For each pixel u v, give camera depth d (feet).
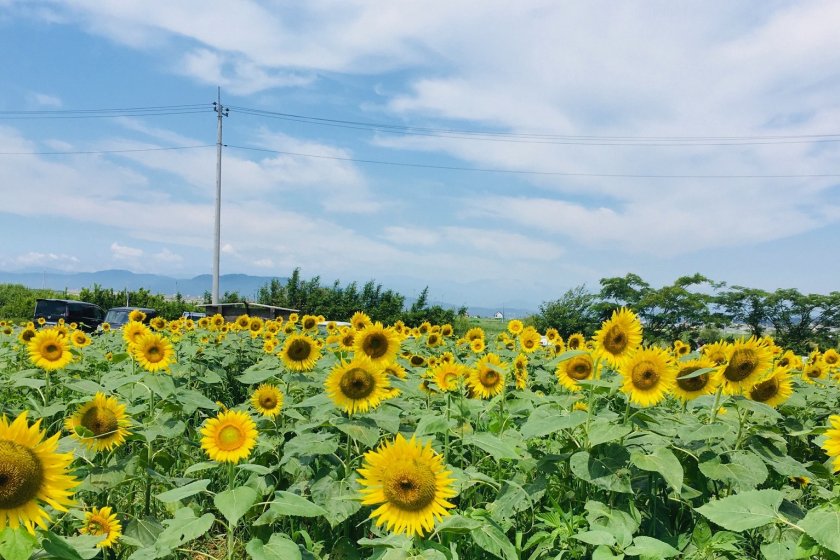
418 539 10.56
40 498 8.40
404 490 10.52
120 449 22.31
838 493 15.81
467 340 44.14
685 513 15.99
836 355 40.86
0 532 8.14
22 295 152.76
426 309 125.90
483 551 13.65
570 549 13.33
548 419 15.12
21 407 22.22
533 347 38.01
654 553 10.34
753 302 120.47
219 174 153.28
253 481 15.06
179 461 20.90
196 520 11.48
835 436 11.43
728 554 12.61
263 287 140.87
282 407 21.49
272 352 39.73
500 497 15.17
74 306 109.60
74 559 8.92
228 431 14.10
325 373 26.48
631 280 124.26
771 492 11.69
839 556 9.95
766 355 16.21
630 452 14.88
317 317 46.60
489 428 19.16
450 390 20.06
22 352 35.17
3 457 8.09
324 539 16.16
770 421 17.38
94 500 16.93
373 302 137.90
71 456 8.71
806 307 118.32
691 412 20.21
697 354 19.25
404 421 20.01
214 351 36.65
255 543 10.54
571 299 125.18
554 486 16.34
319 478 15.66
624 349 17.04
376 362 20.20
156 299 148.46
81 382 20.83
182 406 21.01
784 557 11.44
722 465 14.64
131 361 26.48
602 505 13.96
